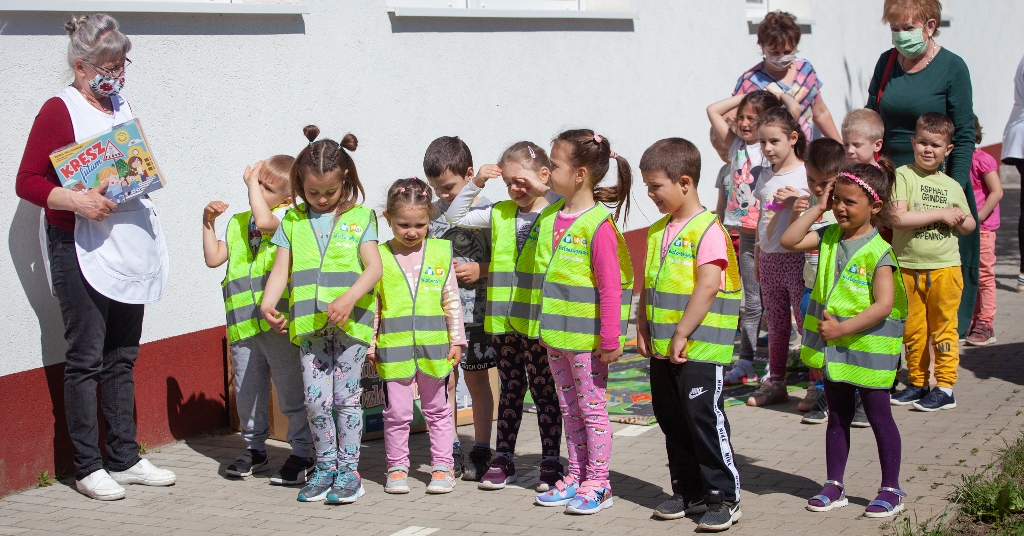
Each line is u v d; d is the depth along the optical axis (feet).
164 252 16.06
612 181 28.60
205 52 18.29
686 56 31.71
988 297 23.67
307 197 15.02
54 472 16.40
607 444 14.44
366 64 21.31
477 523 14.01
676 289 13.58
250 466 16.55
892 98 20.20
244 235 16.35
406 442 15.60
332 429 15.39
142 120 17.37
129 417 16.20
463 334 15.57
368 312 15.23
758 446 17.20
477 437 16.39
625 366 23.48
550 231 14.43
